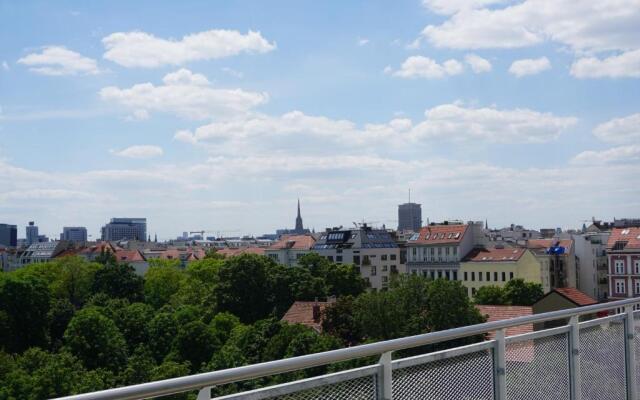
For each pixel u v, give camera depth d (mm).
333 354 3971
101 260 172500
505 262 115938
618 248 90000
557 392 6121
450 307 53906
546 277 117375
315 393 3992
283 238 181875
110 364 68750
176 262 182875
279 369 3674
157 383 3133
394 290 57969
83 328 70125
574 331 6371
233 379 3461
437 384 4859
